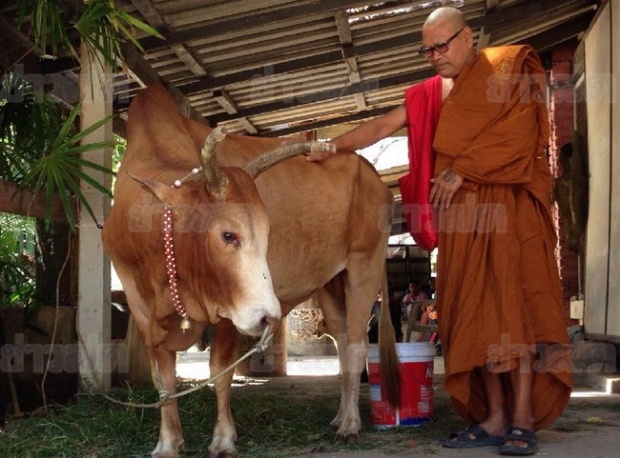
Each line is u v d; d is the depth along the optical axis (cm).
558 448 461
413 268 1839
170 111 459
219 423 433
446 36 481
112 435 477
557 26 939
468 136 472
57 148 522
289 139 517
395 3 755
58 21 538
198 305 380
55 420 512
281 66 805
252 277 355
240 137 500
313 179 511
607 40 822
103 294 599
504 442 447
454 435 477
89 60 596
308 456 446
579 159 937
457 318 461
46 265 701
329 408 595
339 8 685
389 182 1390
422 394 536
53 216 582
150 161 420
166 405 411
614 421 567
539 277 464
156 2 642
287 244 491
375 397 536
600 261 854
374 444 480
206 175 358
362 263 542
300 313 1565
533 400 466
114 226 419
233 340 430
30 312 607
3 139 621
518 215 469
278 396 696
